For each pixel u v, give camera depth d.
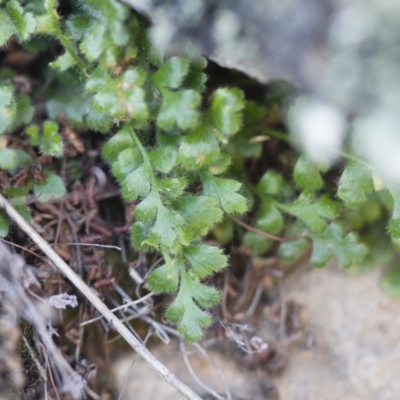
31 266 0.32
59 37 0.31
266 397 0.33
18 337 0.31
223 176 0.32
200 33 0.30
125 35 0.30
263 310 0.34
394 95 0.28
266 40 0.29
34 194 0.32
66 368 0.31
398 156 0.29
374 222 0.34
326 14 0.28
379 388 0.33
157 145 0.32
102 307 0.31
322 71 0.28
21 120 0.33
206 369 0.33
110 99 0.30
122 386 0.33
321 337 0.34
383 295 0.34
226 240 0.33
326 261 0.33
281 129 0.34
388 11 0.28
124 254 0.33
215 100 0.30
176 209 0.31
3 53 0.33
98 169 0.33
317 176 0.32
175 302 0.31
